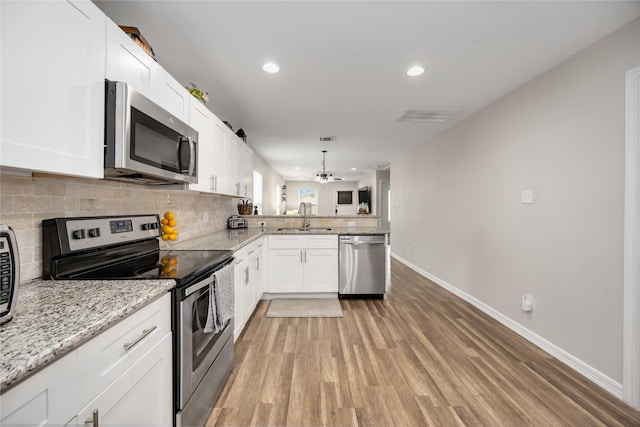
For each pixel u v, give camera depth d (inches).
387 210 336.5
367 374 77.0
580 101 79.4
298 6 62.8
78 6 40.9
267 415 61.7
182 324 50.0
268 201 291.9
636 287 65.5
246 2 61.5
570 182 82.2
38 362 24.0
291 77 97.3
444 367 80.7
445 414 62.5
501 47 78.6
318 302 136.3
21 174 43.3
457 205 147.3
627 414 62.9
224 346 72.0
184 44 77.8
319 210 458.3
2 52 30.8
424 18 66.8
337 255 141.3
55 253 48.1
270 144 200.2
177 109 71.7
